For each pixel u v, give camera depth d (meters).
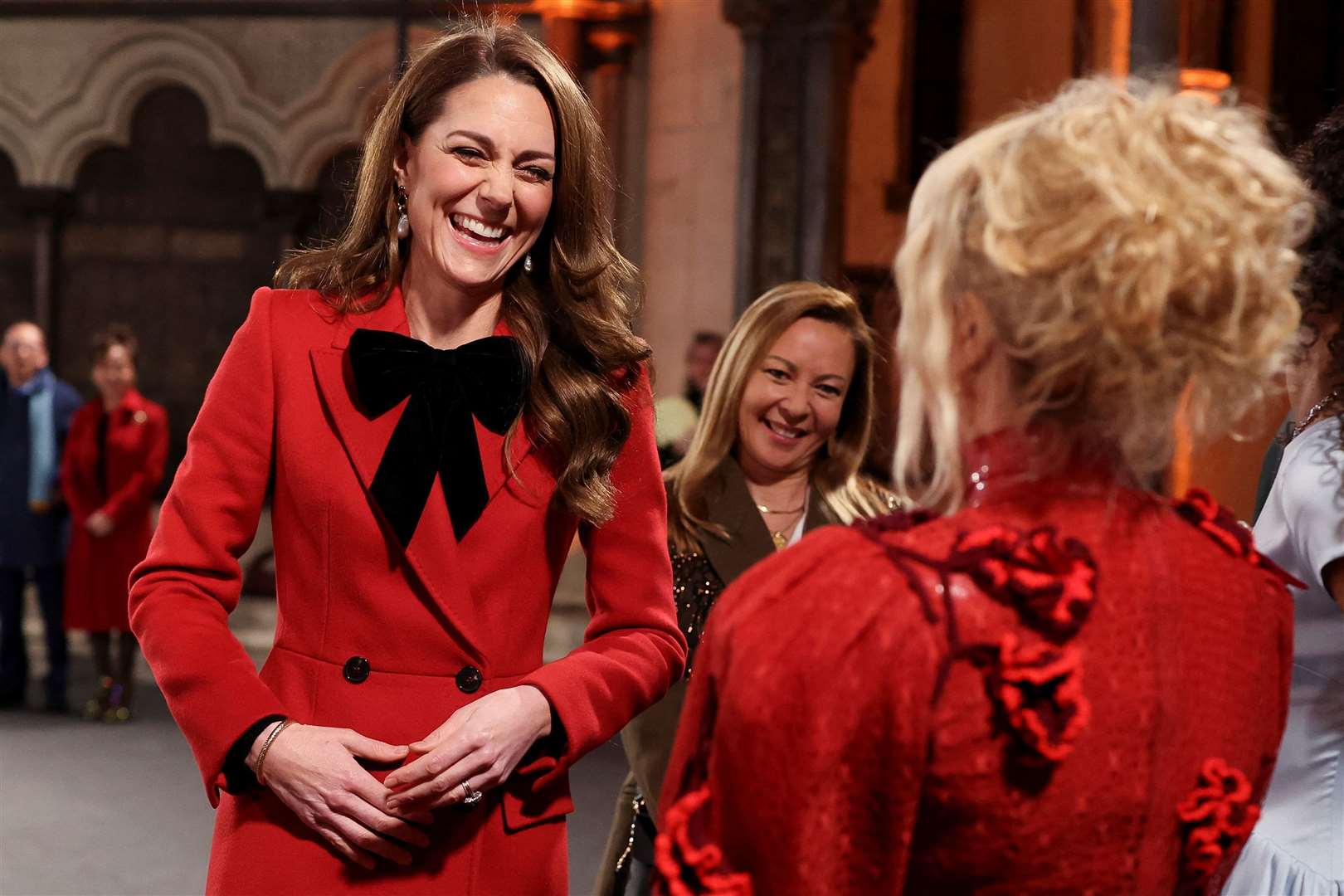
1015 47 9.99
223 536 1.74
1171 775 1.03
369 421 1.76
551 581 1.85
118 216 11.82
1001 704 0.95
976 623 0.97
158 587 1.72
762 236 9.41
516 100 1.79
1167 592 1.04
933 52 10.17
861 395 2.56
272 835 1.68
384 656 1.74
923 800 0.98
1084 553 1.00
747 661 0.99
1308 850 1.57
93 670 8.57
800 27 9.23
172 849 4.87
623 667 1.81
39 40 11.68
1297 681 1.58
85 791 5.61
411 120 1.82
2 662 7.31
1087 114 1.02
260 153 11.44
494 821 1.74
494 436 1.80
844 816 0.98
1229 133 1.03
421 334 1.86
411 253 1.88
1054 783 0.97
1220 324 0.98
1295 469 1.53
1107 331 0.96
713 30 10.05
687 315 10.19
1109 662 0.99
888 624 0.96
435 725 1.72
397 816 1.63
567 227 1.87
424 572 1.73
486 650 1.76
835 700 0.96
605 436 1.83
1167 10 4.72
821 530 1.06
